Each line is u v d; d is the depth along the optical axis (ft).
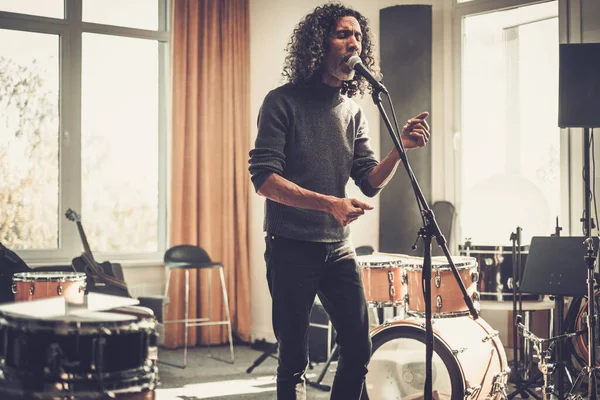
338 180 8.02
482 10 16.99
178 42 18.54
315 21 7.90
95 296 7.20
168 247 18.89
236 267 19.10
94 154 18.49
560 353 11.34
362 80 8.56
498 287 13.92
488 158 17.06
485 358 10.28
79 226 16.33
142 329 5.94
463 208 17.02
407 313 10.56
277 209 7.82
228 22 19.06
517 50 16.60
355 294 7.97
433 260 10.76
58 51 18.11
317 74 7.98
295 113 7.78
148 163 19.24
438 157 17.58
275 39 18.81
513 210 16.01
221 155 19.07
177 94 18.51
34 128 17.81
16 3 17.56
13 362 5.74
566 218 15.57
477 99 17.24
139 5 19.04
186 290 17.30
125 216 18.86
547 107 16.08
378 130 17.74
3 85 17.49
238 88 19.11
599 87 13.05
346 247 8.02
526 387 11.87
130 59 18.99
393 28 17.60
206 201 18.69
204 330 18.78
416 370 10.41
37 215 17.81
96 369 5.67
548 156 16.07
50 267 15.87
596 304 12.03
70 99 18.11
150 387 6.00
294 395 7.75
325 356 16.31
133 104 19.04
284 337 7.73
